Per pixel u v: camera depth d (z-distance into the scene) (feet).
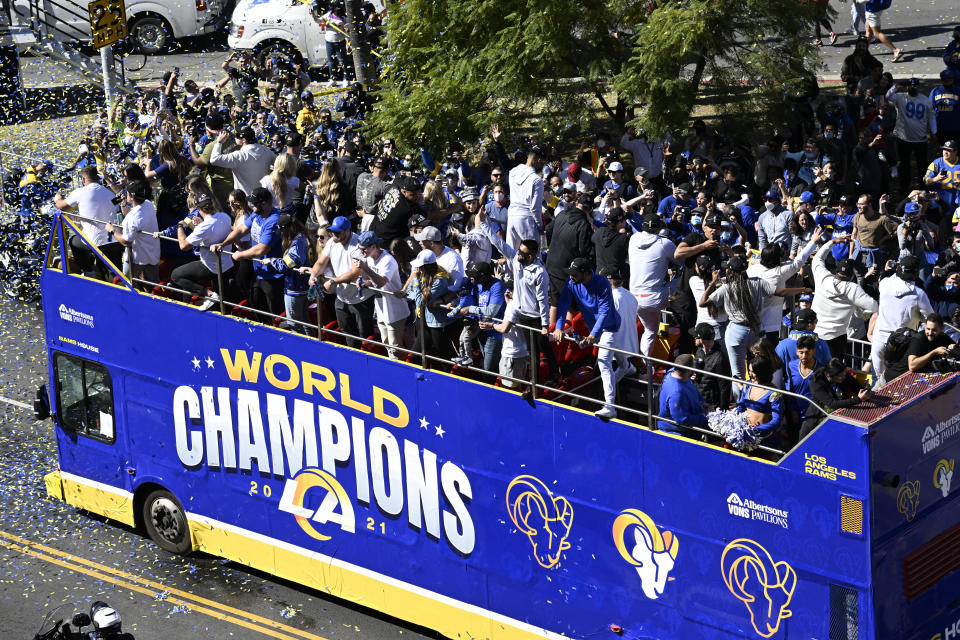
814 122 201.46
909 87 200.03
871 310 118.21
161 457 130.62
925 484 87.15
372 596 117.19
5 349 185.37
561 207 147.13
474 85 199.72
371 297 115.03
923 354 100.73
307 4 270.46
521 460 102.47
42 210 195.72
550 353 109.70
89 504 139.44
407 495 111.55
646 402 111.96
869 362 120.88
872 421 82.43
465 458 106.22
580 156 195.11
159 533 134.62
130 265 130.00
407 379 108.17
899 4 283.79
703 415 96.89
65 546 136.36
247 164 145.28
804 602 87.45
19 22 253.03
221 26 303.68
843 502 83.87
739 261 113.39
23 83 270.46
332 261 114.52
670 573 94.99
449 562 110.01
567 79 198.80
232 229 123.85
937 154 208.03
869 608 84.02
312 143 191.31
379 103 212.23
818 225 153.38
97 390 134.51
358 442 113.70
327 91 258.37
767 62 187.93
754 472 88.17
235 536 126.72
